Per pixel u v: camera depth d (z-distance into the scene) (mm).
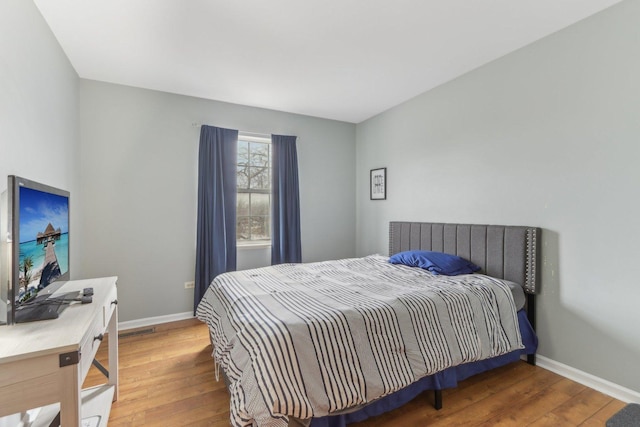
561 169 2160
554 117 2195
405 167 3561
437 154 3143
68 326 1161
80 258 2797
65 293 1638
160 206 3211
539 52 2281
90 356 1219
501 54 2506
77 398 1009
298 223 3891
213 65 2658
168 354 2516
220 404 1854
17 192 1150
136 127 3096
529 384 2043
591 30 1999
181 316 3314
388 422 1667
